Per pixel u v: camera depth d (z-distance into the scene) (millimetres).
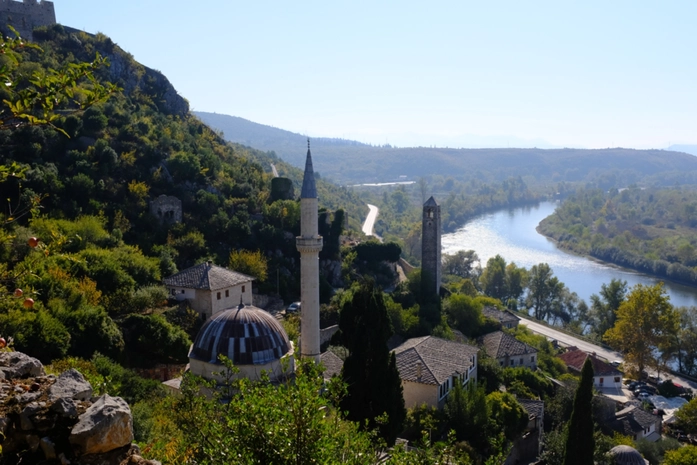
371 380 49062
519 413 69688
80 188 94562
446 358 76000
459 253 187125
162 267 88250
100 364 52375
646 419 84000
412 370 70938
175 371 65250
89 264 74438
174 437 31719
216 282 79875
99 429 14633
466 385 74062
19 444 14758
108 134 114000
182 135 132250
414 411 64500
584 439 54906
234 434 19188
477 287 177250
